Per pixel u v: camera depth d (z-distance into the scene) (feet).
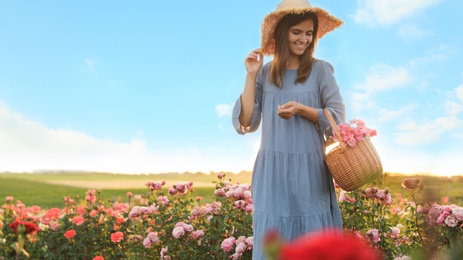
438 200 2.85
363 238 12.76
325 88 10.27
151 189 15.85
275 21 10.32
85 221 15.52
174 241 14.46
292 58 10.46
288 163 10.00
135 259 14.90
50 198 26.25
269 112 10.37
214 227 14.26
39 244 14.92
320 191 9.96
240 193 14.24
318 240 1.52
